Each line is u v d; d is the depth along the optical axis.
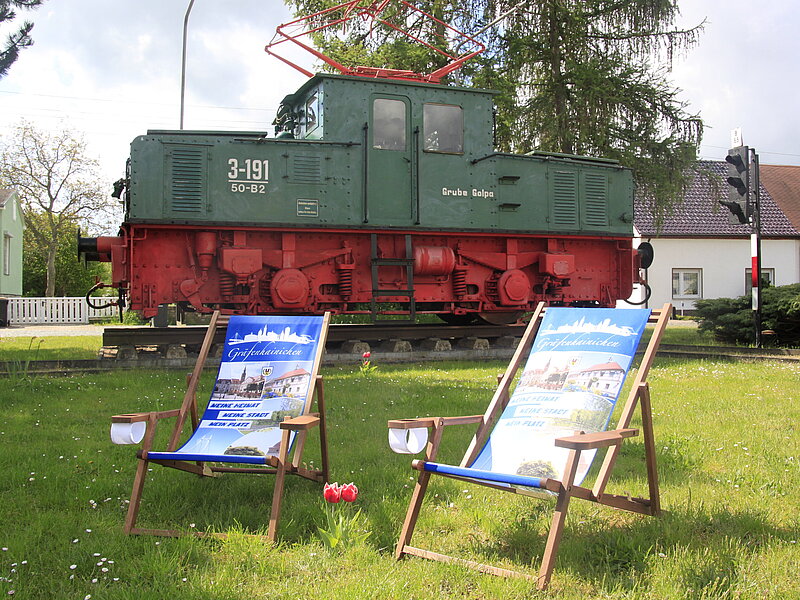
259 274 11.89
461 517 4.09
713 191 20.55
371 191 12.06
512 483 3.34
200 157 11.25
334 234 12.15
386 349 12.28
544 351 4.36
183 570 3.31
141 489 3.93
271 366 4.82
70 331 21.56
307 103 12.73
